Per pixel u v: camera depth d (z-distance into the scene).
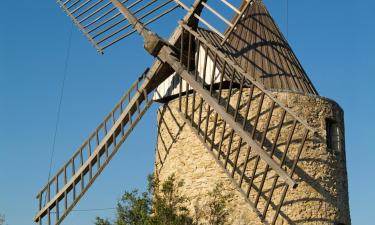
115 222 17.06
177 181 17.92
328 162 17.44
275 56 18.31
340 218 17.38
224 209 16.88
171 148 18.45
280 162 15.60
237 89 17.42
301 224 16.62
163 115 19.00
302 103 17.52
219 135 17.44
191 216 17.27
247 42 18.42
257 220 16.55
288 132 17.09
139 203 16.61
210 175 17.36
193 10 17.52
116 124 18.20
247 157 16.25
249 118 17.16
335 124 18.14
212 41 18.19
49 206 18.47
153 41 17.75
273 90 17.47
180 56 17.31
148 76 18.14
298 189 16.83
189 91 18.31
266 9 19.47
